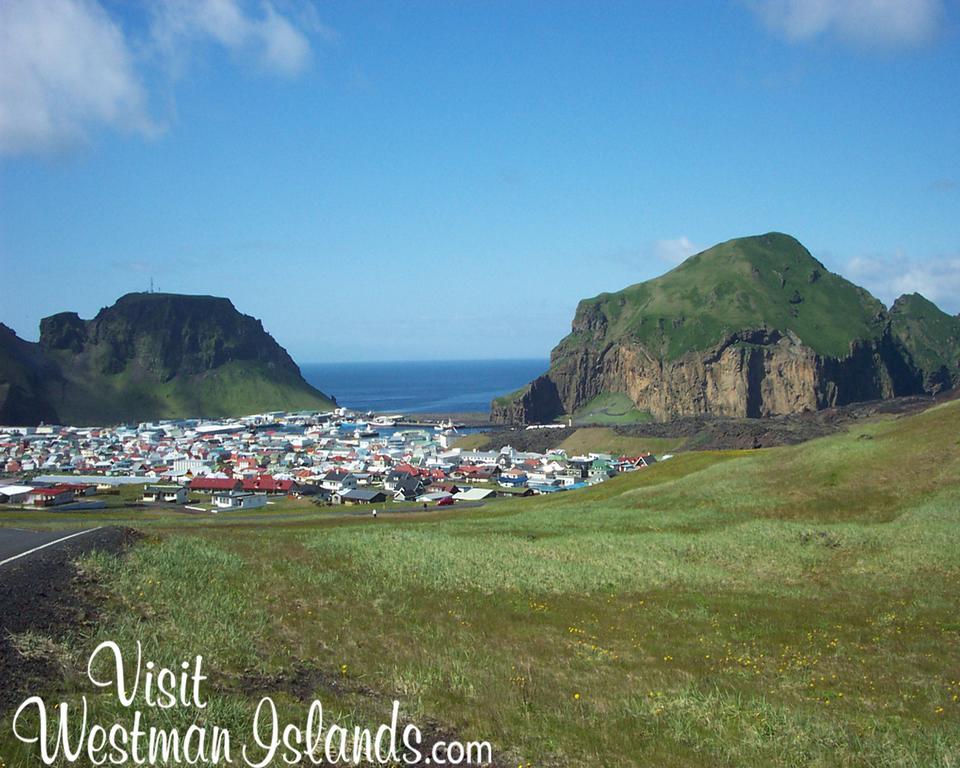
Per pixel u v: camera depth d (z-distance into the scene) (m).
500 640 21.47
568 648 21.20
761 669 20.12
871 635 23.16
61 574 20.05
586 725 15.22
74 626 16.48
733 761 13.95
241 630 18.55
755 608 26.02
